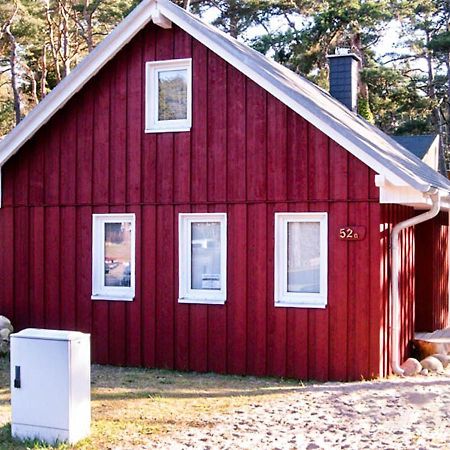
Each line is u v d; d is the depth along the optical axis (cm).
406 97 3866
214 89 1197
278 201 1149
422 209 1355
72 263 1290
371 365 1094
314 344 1126
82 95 1284
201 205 1200
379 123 4044
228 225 1182
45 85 3456
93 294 1273
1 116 3656
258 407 904
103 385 1075
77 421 750
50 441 739
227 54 1159
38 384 746
